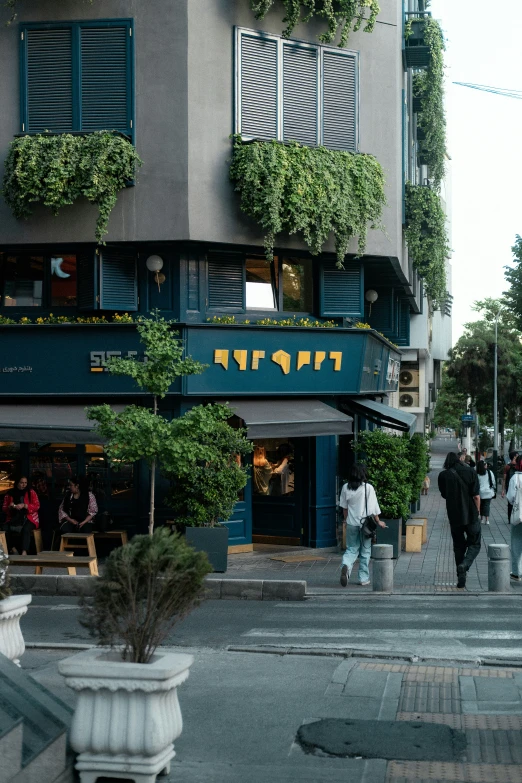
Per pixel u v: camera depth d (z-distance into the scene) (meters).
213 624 12.51
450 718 7.91
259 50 19.44
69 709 6.48
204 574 6.57
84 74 18.89
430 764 6.80
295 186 19.09
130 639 6.42
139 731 6.05
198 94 18.78
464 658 10.18
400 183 21.94
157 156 18.75
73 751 6.24
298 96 19.97
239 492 20.48
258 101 19.41
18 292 19.94
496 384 63.88
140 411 15.98
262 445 21.77
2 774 5.23
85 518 18.89
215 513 17.30
